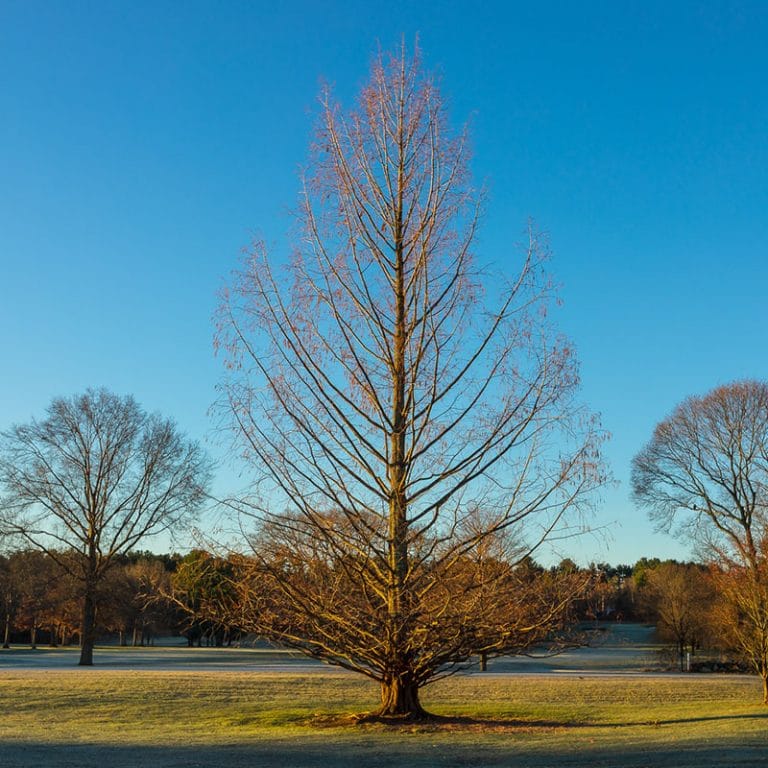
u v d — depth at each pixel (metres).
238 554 16.39
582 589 16.27
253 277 16.89
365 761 13.26
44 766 12.77
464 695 27.33
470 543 16.06
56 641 84.62
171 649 58.53
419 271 17.22
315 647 17.59
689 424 43.72
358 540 16.11
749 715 21.28
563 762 12.94
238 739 15.98
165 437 48.31
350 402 16.72
